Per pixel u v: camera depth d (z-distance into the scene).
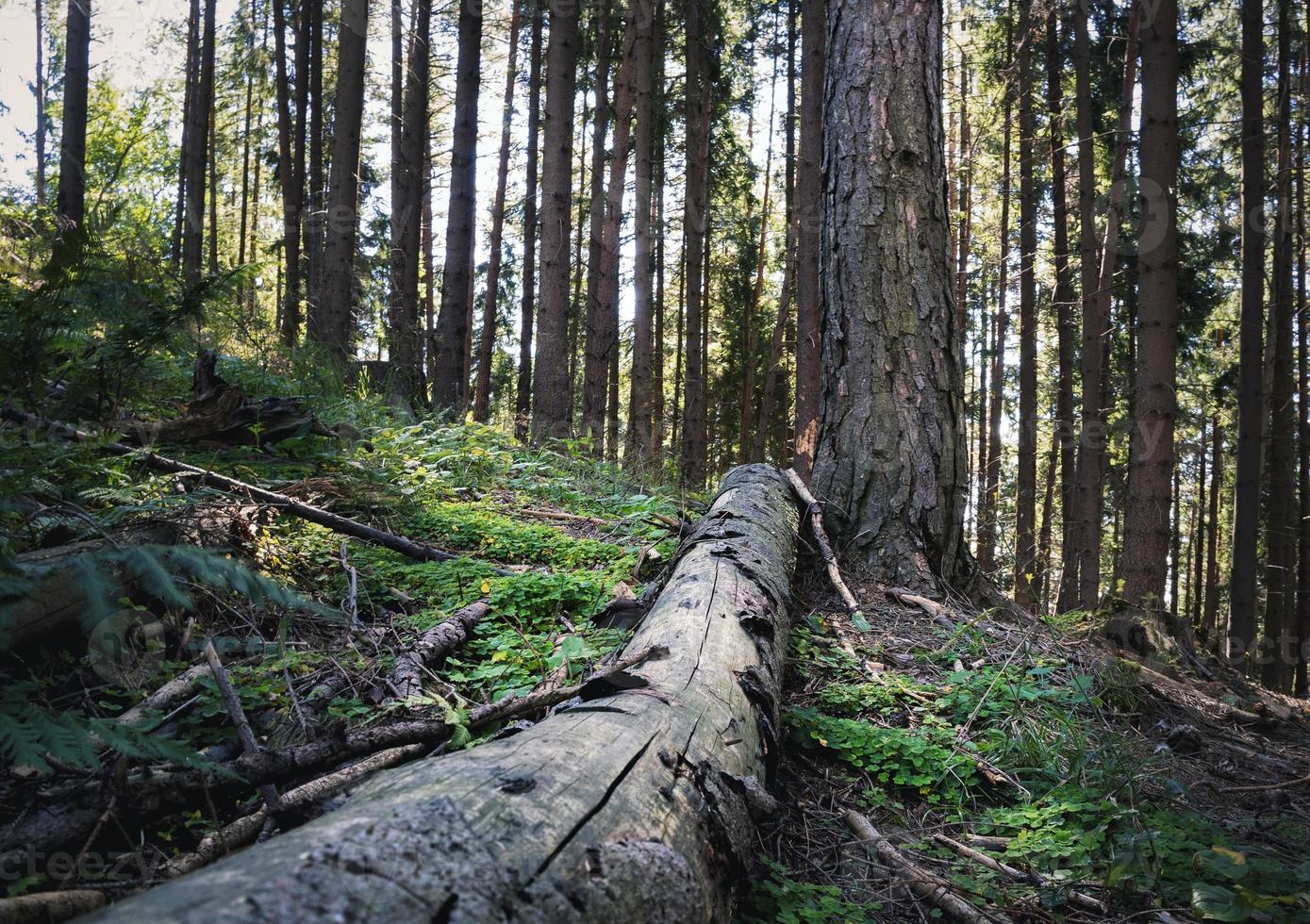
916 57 5.61
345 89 11.77
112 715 2.53
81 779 1.99
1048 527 18.16
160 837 2.01
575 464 8.23
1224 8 15.80
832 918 2.29
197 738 2.41
